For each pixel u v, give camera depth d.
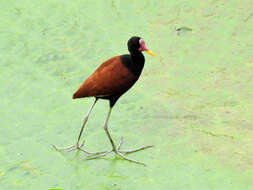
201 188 10.23
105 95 11.43
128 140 12.13
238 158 11.02
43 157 11.80
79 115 13.27
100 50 15.81
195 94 13.52
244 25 16.16
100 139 12.31
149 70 14.72
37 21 17.52
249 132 11.86
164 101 13.38
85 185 10.72
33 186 10.81
